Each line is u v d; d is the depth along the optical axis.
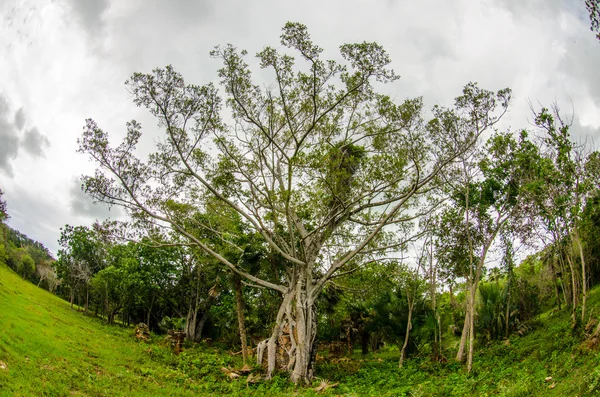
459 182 22.16
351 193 21.98
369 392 17.33
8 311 21.48
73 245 49.91
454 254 23.25
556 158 19.25
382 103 19.81
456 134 20.08
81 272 48.31
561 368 14.05
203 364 22.45
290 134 23.33
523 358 18.88
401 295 27.88
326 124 22.27
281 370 20.97
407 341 25.23
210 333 41.50
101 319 47.69
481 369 18.89
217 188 21.59
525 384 13.17
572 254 22.66
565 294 25.44
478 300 28.28
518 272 32.47
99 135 19.47
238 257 25.28
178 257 42.16
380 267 25.23
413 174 21.45
